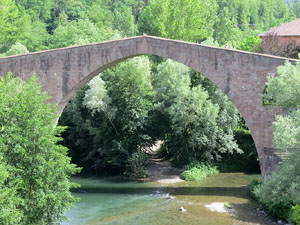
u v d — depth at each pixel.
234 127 42.81
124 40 31.73
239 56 29.12
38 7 82.62
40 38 71.25
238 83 29.34
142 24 64.81
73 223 24.69
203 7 69.81
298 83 20.53
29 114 19.28
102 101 41.41
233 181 35.69
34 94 20.23
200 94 38.53
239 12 114.50
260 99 28.89
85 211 27.28
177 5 61.91
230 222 23.89
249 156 41.97
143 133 41.16
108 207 28.19
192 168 38.31
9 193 16.80
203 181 36.00
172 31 61.44
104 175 40.62
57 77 33.28
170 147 41.59
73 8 88.75
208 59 29.97
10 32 67.94
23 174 18.81
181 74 41.00
